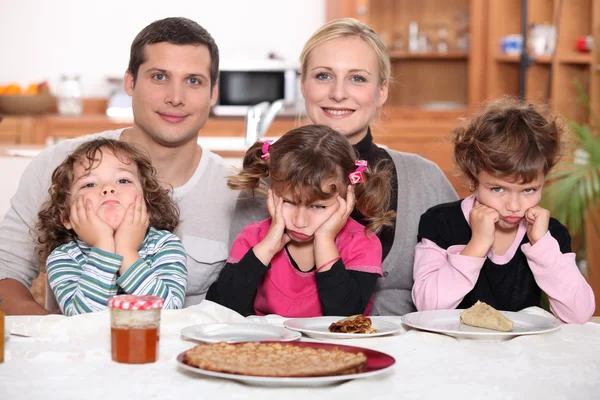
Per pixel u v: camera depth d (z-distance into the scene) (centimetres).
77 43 516
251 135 304
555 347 127
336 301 162
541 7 474
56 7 512
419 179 203
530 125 164
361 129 197
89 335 130
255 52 527
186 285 181
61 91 479
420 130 480
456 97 526
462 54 511
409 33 514
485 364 116
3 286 183
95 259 154
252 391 101
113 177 164
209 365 103
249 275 163
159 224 177
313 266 173
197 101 189
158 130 188
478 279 178
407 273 200
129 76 195
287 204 164
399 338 132
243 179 179
